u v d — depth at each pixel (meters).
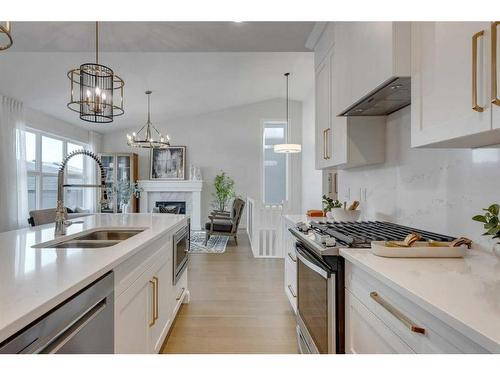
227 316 2.85
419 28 1.33
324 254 1.49
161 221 2.71
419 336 0.89
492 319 0.70
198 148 8.76
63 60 4.43
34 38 2.93
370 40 1.67
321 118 2.91
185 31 2.83
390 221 2.24
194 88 6.70
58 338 0.88
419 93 1.33
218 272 4.30
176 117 8.58
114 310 1.27
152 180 8.51
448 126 1.14
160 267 2.04
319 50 2.96
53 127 6.48
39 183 6.22
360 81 1.82
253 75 6.50
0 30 1.25
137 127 8.69
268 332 2.53
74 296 0.97
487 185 1.37
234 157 8.77
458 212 1.56
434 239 1.53
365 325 1.26
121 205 8.00
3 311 0.75
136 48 3.20
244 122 8.80
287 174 8.81
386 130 2.28
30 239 1.76
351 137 2.30
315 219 2.97
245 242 6.56
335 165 2.60
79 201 7.70
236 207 6.28
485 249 1.39
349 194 3.03
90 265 1.16
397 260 1.26
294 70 6.36
